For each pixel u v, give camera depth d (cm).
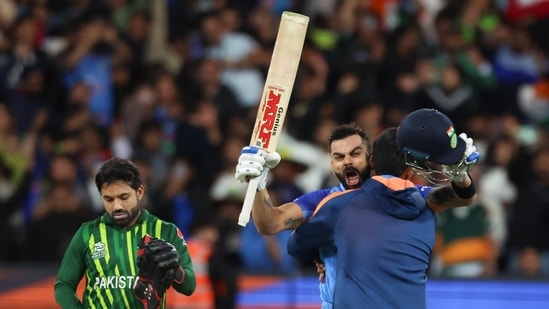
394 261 2338
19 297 4131
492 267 4450
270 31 5719
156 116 5222
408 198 2366
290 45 2405
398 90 5238
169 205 4547
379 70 5425
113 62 5503
